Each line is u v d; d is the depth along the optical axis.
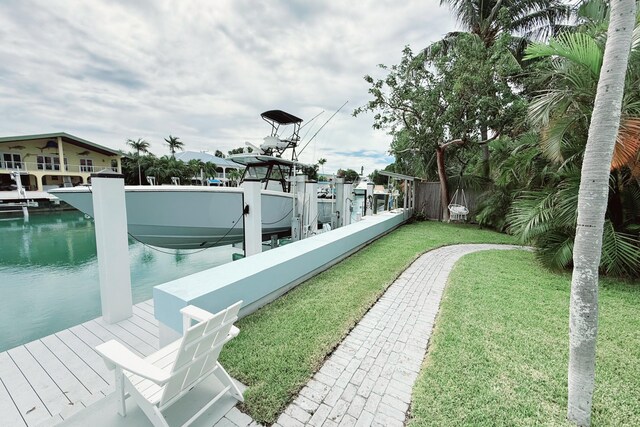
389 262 5.51
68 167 23.83
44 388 2.35
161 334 2.80
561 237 5.03
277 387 2.14
